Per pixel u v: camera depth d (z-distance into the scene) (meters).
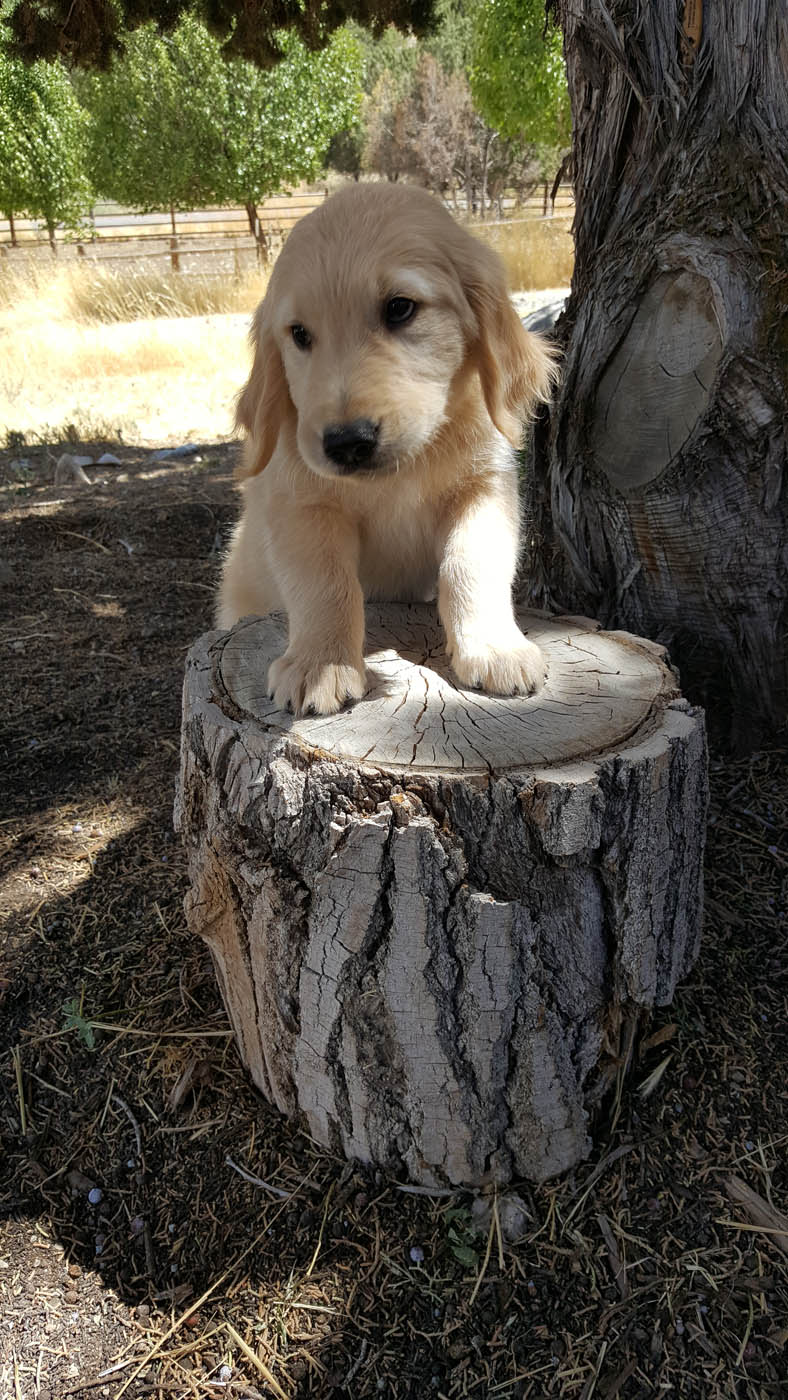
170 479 1.66
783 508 0.67
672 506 0.70
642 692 0.53
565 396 0.75
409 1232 0.49
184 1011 0.61
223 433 2.01
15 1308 0.48
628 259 0.71
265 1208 0.51
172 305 3.51
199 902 0.54
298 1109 0.54
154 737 0.91
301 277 0.51
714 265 0.66
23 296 3.69
